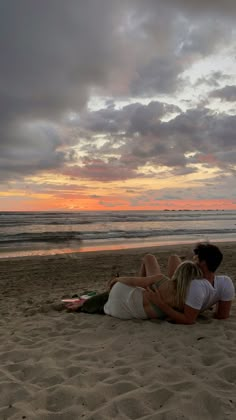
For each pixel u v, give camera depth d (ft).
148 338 12.37
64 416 7.83
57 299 22.06
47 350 12.12
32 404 8.45
